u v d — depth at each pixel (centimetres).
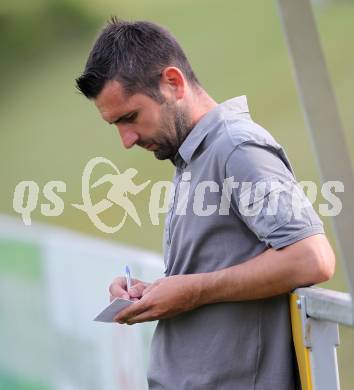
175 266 909
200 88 933
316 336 825
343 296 773
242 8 8119
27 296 1909
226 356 877
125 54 902
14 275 1973
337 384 827
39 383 1878
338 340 827
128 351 1490
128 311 892
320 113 682
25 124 7488
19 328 1964
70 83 7881
